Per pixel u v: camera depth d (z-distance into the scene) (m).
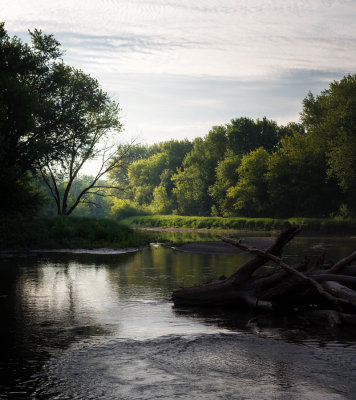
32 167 35.72
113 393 4.46
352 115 50.56
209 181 86.00
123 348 6.06
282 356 5.62
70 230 28.81
